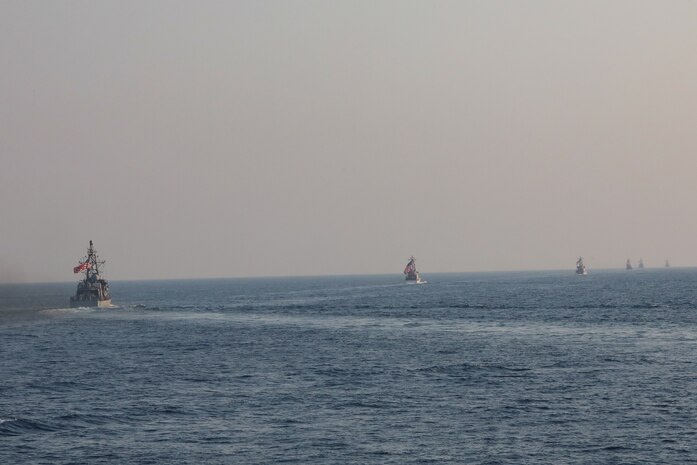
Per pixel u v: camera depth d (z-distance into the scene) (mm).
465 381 189375
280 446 130375
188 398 170875
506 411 154625
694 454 124562
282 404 162875
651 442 131375
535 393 172625
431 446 130000
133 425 145375
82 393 179875
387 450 127688
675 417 148000
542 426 142500
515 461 121688
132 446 131125
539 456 124188
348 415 151875
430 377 196125
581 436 135375
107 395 176625
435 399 167125
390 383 187750
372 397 169875
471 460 122312
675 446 129000
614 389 176000
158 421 148375
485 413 153000
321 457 124250
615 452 126062
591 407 157500
